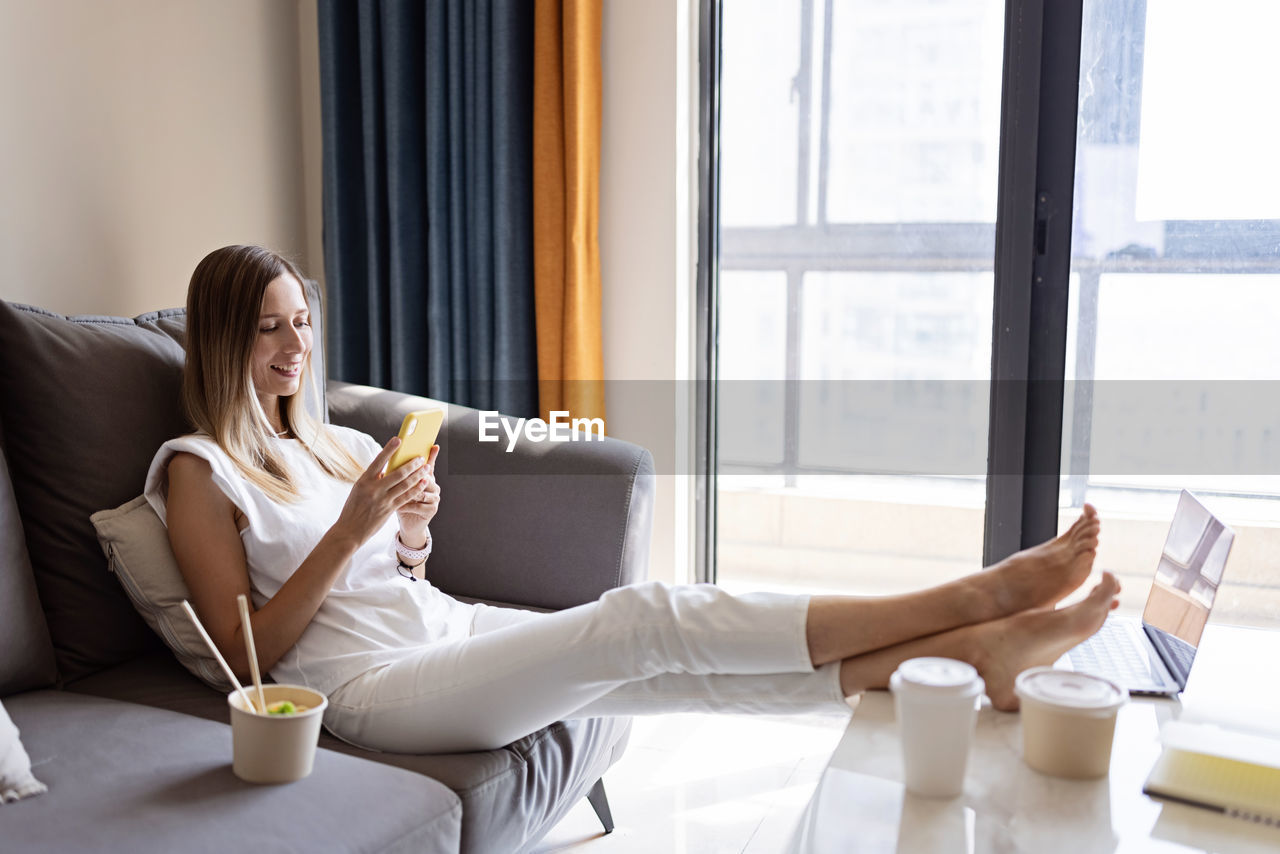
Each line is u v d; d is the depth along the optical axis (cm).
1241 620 230
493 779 132
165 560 148
